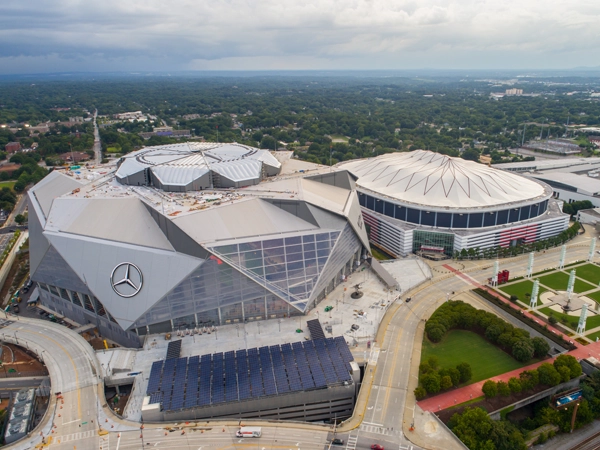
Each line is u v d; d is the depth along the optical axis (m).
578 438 117.81
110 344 156.75
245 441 106.81
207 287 146.88
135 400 120.44
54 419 113.69
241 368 127.38
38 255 167.88
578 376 129.88
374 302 168.00
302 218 165.75
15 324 159.38
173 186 185.88
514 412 126.12
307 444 106.12
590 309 167.00
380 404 119.06
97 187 195.88
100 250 150.12
